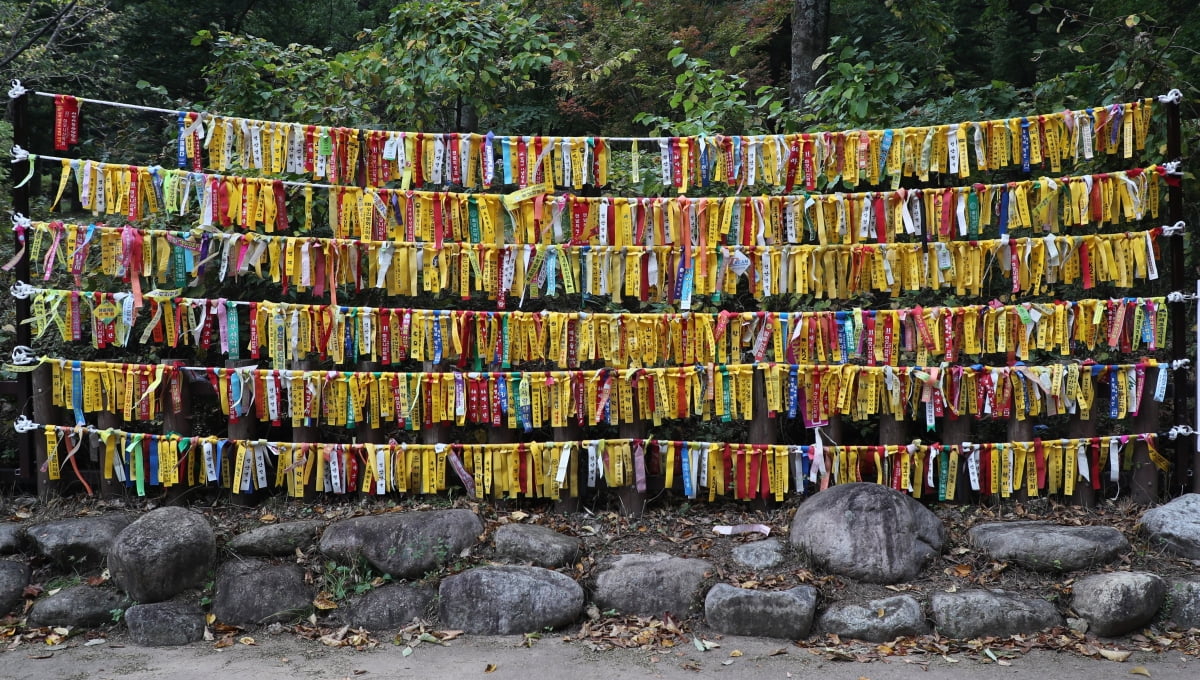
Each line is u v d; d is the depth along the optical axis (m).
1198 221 5.55
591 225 4.99
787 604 4.05
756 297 5.02
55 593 4.22
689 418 5.53
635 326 4.96
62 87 11.78
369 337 4.91
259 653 3.91
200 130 4.85
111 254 4.83
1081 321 4.85
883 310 5.00
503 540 4.52
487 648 3.96
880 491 4.52
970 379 4.91
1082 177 4.84
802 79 9.41
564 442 4.98
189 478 4.96
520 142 5.01
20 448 5.02
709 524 4.95
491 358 4.98
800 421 5.53
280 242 4.89
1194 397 5.40
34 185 7.09
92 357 5.61
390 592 4.27
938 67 6.50
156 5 13.48
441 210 4.93
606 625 4.16
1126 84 5.37
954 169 4.90
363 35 7.67
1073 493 5.02
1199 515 4.50
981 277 4.89
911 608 4.06
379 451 4.95
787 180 5.00
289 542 4.50
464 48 6.23
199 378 5.03
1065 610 4.11
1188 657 3.79
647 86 10.84
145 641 4.00
